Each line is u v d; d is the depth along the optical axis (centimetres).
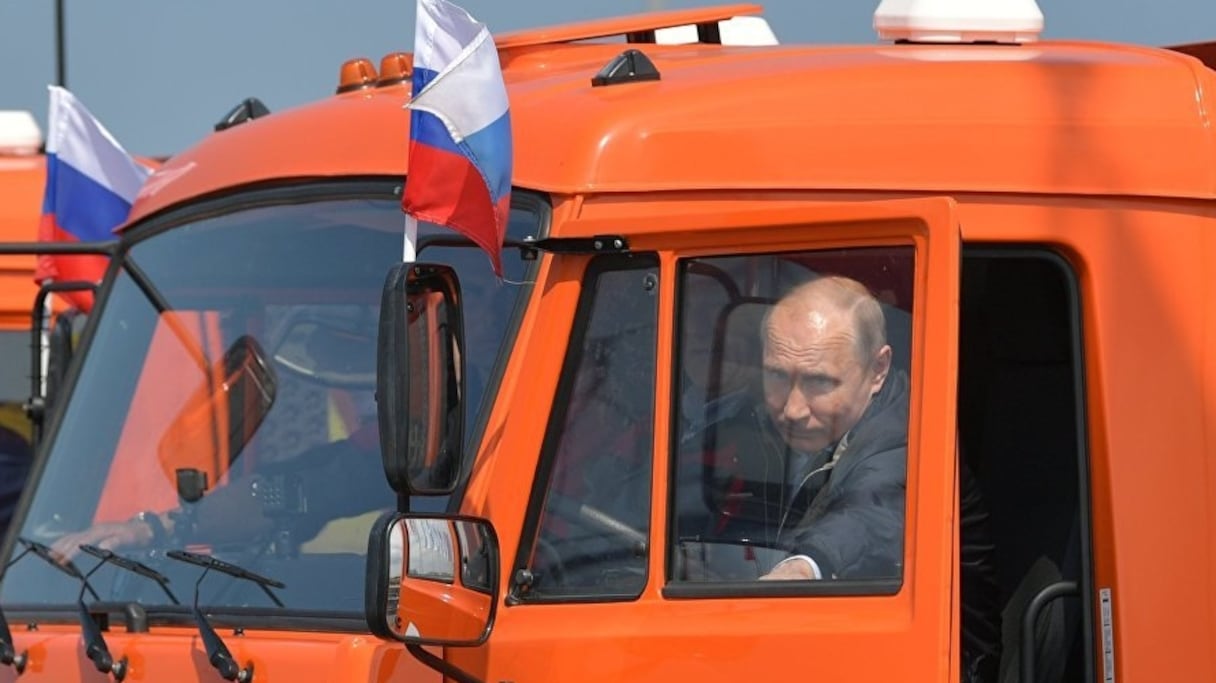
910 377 1126
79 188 2028
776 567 1149
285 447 1298
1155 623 1230
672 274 1177
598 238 1186
